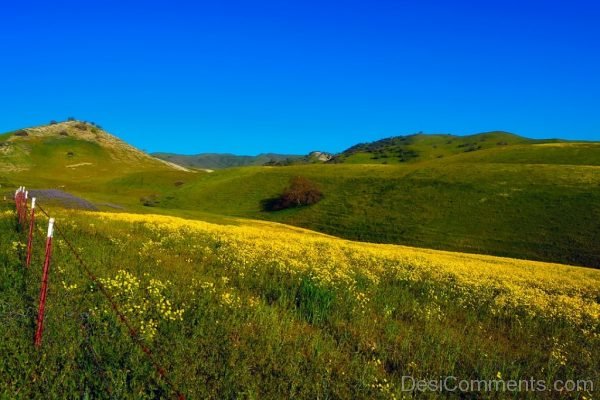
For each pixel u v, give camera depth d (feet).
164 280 46.06
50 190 172.35
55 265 43.37
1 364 24.89
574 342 47.42
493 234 254.88
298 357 31.65
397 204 313.12
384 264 82.53
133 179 531.91
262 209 359.46
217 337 33.32
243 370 28.71
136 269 48.67
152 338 30.96
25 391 23.11
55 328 29.40
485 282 72.84
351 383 30.12
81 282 39.27
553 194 283.38
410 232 272.72
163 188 501.56
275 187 399.65
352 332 39.52
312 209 337.31
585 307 60.08
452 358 36.94
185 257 63.26
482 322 52.16
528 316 54.54
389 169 400.88
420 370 33.45
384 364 34.60
